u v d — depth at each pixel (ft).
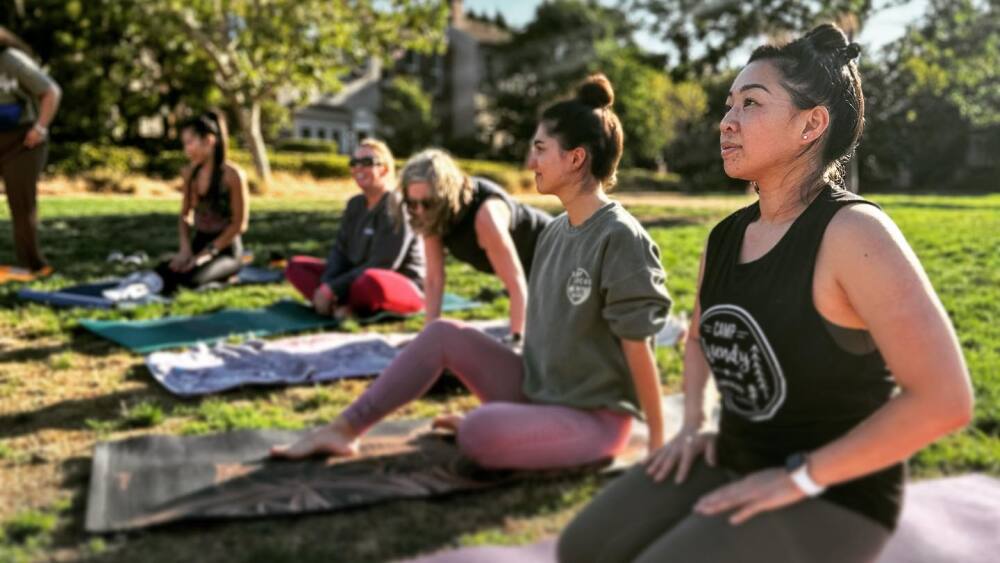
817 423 5.63
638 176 102.06
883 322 5.09
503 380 8.98
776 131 5.65
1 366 13.19
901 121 96.78
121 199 55.62
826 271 5.37
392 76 136.56
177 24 62.54
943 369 4.93
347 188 76.48
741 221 6.10
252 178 66.49
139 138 78.74
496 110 126.72
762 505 5.28
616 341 8.38
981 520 7.64
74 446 9.66
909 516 7.72
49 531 7.38
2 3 65.10
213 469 8.64
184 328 15.72
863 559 5.39
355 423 8.96
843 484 5.38
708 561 5.17
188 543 7.16
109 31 68.64
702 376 6.83
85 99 67.87
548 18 122.21
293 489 8.13
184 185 20.39
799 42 5.71
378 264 17.19
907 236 30.40
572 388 8.53
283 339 14.66
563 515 7.79
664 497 6.02
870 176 107.76
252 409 11.14
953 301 17.78
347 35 66.28
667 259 25.75
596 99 8.58
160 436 9.64
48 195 56.59
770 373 5.66
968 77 62.69
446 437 9.71
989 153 107.65
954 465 9.05
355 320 16.74
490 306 18.57
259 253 28.12
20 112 21.08
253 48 64.54
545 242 8.98
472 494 8.23
